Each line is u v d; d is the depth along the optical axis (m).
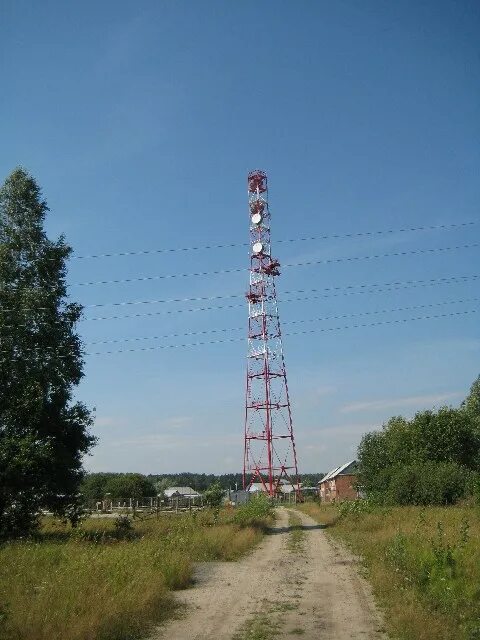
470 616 8.92
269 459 52.34
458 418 48.56
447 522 21.50
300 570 15.41
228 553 18.75
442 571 11.09
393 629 8.54
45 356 25.81
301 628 8.88
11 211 27.45
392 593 10.81
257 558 18.36
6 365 24.81
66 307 27.94
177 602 11.09
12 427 24.06
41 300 26.16
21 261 27.17
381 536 20.33
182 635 8.59
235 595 11.86
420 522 19.05
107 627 8.45
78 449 26.72
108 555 14.12
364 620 9.34
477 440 48.62
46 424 25.36
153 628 9.06
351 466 85.06
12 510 23.80
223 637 8.42
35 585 11.29
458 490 35.62
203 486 144.75
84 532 23.33
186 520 29.81
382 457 52.16
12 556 14.79
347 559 17.34
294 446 51.91
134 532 25.30
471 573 11.02
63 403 26.31
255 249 47.62
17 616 8.59
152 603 10.13
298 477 63.78
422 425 49.16
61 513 25.64
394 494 37.16
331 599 11.25
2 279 26.20
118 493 84.50
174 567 13.28
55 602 9.46
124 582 11.30
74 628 8.12
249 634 8.54
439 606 9.62
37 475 23.36
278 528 33.12
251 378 50.25
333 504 50.75
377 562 14.78
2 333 25.27
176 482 144.00
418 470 38.09
